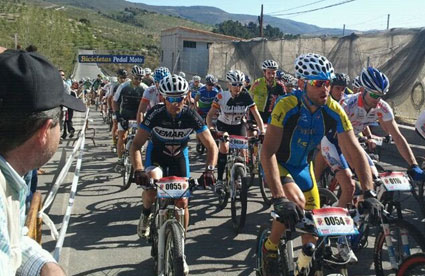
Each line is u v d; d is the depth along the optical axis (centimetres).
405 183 341
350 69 1130
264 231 293
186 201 325
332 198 347
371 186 257
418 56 908
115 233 436
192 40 3750
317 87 263
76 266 359
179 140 357
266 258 275
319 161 423
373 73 373
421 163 512
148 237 358
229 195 506
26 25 3900
